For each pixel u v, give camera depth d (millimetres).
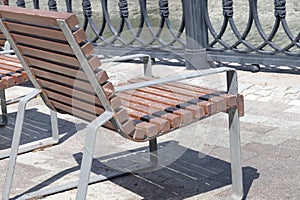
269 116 4738
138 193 3533
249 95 5383
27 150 4383
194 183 3615
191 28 6211
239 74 6105
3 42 5062
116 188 3625
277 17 5844
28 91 6152
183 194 3471
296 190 3383
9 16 3104
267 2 8875
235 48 6262
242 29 7891
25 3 7633
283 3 5781
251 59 6125
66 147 4430
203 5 6176
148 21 6695
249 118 4727
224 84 4391
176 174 3770
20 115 3484
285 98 5195
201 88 3387
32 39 3072
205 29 6312
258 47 6082
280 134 4312
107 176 3760
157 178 3732
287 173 3621
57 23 2713
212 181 3623
